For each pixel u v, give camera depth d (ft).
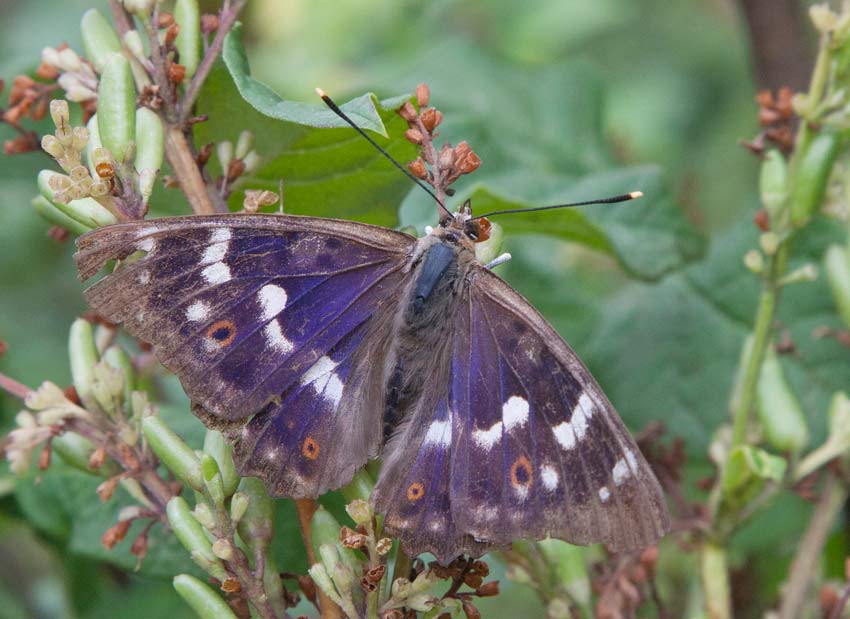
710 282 1.54
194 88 1.36
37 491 1.44
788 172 1.39
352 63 1.69
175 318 1.35
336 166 1.39
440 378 1.37
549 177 1.56
